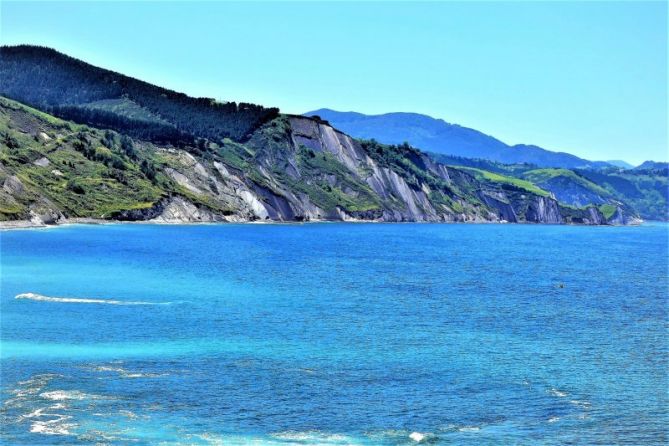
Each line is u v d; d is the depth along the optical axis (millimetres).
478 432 51188
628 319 95812
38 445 46031
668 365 69438
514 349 75375
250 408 54312
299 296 108938
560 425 52938
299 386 60031
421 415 54094
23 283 113750
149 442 47188
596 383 63031
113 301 98812
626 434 51469
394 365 67438
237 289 114750
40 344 71875
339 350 72688
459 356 71562
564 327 88875
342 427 51219
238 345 73688
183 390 57969
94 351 69500
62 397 55219
